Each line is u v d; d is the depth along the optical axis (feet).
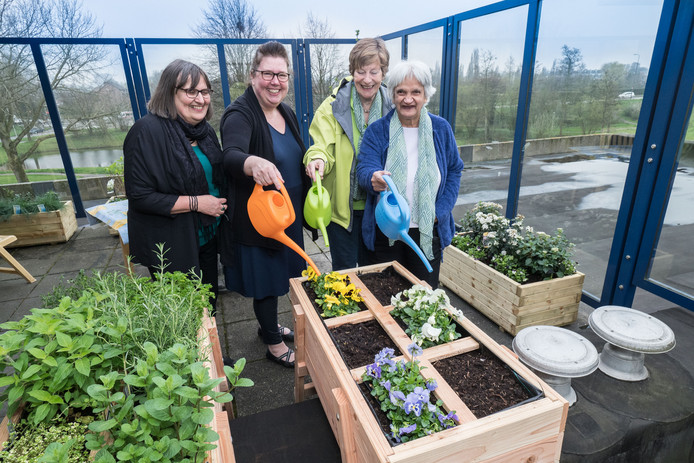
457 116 12.07
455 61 11.66
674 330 7.20
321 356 4.34
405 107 5.59
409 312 4.54
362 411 3.22
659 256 7.22
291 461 4.25
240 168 5.23
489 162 11.12
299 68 17.49
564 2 8.13
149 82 15.29
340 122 6.35
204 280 6.93
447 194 6.24
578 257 8.87
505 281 7.97
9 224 13.67
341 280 5.24
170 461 2.64
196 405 2.71
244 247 6.23
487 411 3.26
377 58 6.07
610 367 6.10
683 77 6.33
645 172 7.09
